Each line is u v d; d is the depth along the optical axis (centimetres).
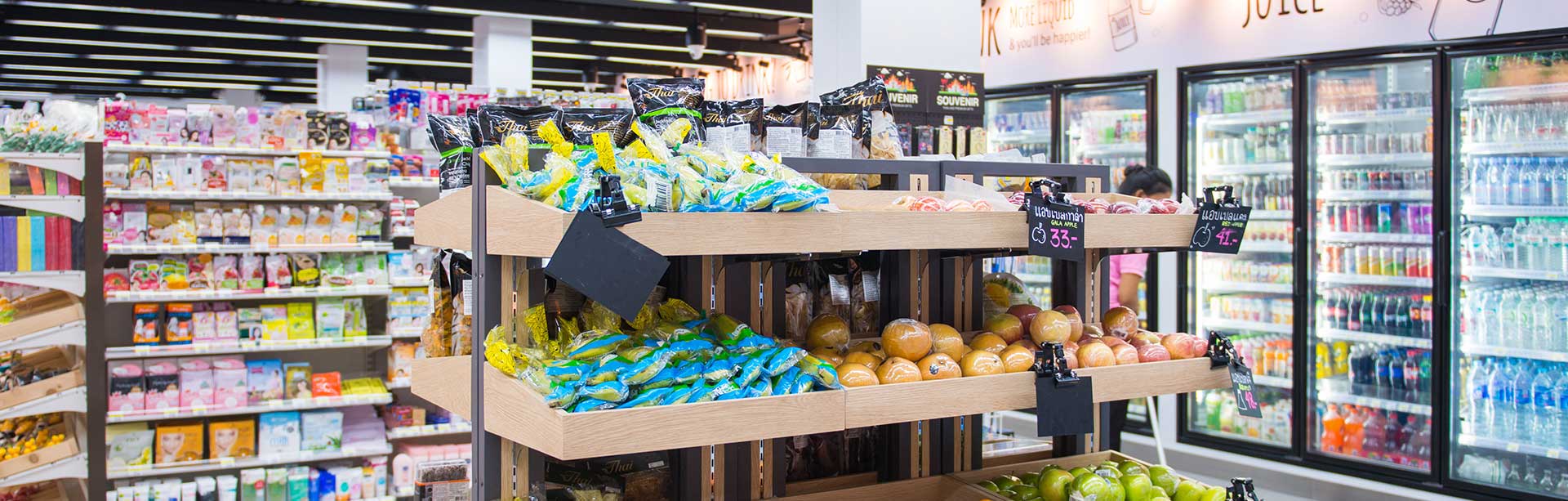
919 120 384
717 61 1230
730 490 234
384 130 559
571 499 222
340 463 543
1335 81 532
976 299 264
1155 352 240
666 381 184
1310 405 552
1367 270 529
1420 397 521
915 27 456
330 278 532
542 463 212
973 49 473
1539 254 474
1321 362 552
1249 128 571
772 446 240
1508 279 498
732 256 231
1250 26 545
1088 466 275
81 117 491
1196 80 568
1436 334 489
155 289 500
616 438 174
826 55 468
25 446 474
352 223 536
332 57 1136
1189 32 570
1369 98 520
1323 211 543
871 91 265
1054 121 637
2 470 453
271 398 512
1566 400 476
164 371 492
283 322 521
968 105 399
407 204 554
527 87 989
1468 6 468
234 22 990
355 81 1149
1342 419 554
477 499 211
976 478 260
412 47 1127
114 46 1110
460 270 234
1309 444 549
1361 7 502
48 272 465
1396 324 524
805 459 256
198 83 1404
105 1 821
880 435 260
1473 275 488
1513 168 476
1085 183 281
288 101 1611
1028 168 271
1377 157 513
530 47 992
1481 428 501
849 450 263
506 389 193
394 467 532
